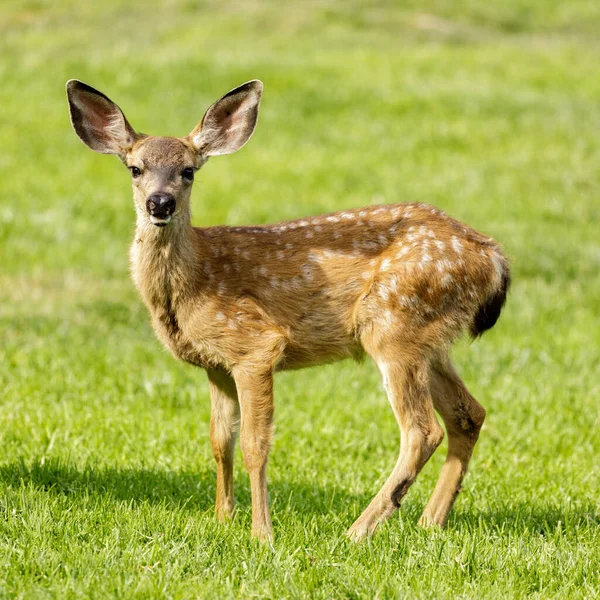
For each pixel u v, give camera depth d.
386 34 51.78
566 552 10.71
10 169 30.36
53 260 24.61
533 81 42.22
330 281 12.32
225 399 12.36
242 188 29.62
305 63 41.16
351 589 9.58
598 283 24.52
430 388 12.65
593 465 14.52
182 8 54.28
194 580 9.55
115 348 19.67
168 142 12.39
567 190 30.67
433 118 36.16
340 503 12.66
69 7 53.94
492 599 9.48
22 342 19.73
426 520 12.11
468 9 57.41
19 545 10.15
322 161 32.00
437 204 28.89
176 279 11.94
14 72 38.66
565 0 61.12
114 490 12.23
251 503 12.63
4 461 13.35
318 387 18.11
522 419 16.55
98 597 9.12
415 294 12.09
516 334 21.38
